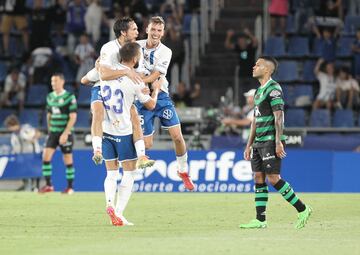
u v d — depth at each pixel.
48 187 57.75
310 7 81.38
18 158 63.16
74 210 43.56
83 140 66.88
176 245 28.75
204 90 76.44
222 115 67.44
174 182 60.44
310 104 74.31
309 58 78.19
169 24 74.62
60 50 79.88
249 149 35.34
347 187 61.16
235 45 76.19
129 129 34.84
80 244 29.19
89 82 35.94
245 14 83.56
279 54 77.81
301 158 61.38
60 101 56.34
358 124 73.19
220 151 60.78
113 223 35.62
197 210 44.16
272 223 37.28
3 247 28.52
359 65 77.19
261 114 34.19
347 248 28.14
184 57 74.50
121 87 34.44
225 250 27.44
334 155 61.41
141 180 60.47
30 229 34.31
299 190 61.22
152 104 34.97
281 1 80.38
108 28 81.06
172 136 40.91
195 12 82.81
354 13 82.38
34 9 80.75
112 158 35.25
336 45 79.00
